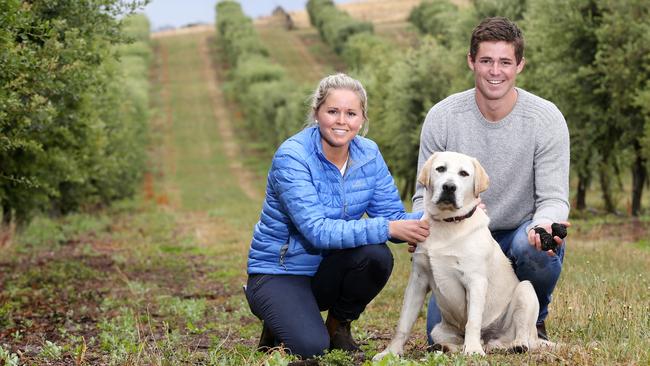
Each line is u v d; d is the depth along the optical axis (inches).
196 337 312.0
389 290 400.8
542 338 241.9
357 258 223.8
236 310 387.5
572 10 888.9
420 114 1206.9
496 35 219.5
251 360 215.8
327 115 216.4
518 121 227.9
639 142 831.1
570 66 895.1
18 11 316.5
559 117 228.1
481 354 205.2
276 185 220.5
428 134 239.5
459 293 219.8
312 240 216.7
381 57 1498.5
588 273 380.2
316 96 220.5
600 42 858.1
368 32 3442.4
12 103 329.7
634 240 646.5
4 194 582.6
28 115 401.1
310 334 216.8
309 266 230.1
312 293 229.3
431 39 1236.5
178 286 503.5
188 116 3016.7
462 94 236.7
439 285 219.0
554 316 276.7
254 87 2733.8
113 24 448.8
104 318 357.4
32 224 952.9
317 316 222.4
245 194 1824.6
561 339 236.2
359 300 234.8
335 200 224.1
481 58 221.8
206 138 2706.7
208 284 509.0
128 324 320.5
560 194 224.1
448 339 231.9
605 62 866.1
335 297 235.9
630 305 271.3
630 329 231.5
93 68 472.4
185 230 985.5
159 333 323.6
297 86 2632.9
